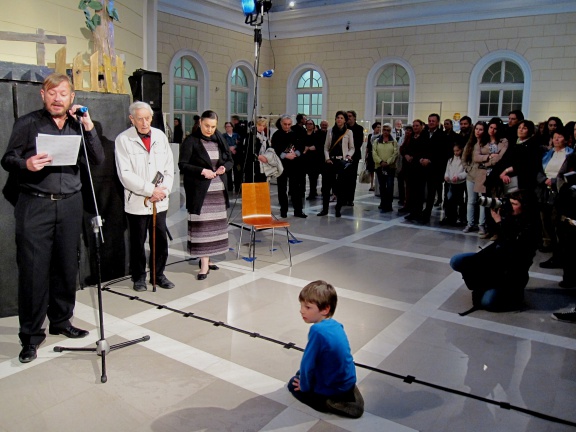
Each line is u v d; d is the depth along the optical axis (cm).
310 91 1513
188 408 263
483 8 1223
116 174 450
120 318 378
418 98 1343
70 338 343
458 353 329
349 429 247
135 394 276
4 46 482
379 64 1382
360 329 366
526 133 579
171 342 339
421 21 1306
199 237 463
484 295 401
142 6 713
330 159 771
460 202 746
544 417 258
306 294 251
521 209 392
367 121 1421
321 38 1455
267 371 302
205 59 1323
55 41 454
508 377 299
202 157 455
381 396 277
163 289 442
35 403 266
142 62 722
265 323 372
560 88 1180
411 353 329
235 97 1470
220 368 305
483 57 1251
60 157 306
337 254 565
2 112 367
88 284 445
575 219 436
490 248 410
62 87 307
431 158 729
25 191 314
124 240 470
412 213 756
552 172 542
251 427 248
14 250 385
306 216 772
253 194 541
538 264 532
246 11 584
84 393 276
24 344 318
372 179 1029
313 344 252
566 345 342
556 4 1151
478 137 647
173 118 1247
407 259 550
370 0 1345
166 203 437
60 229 324
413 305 414
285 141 734
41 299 318
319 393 260
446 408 266
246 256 550
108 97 434
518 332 363
